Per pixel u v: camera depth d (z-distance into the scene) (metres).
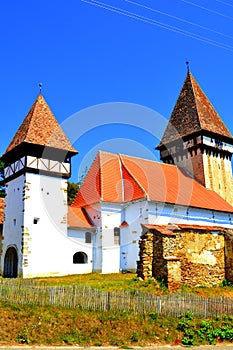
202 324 16.95
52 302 16.64
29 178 30.73
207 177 41.47
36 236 30.02
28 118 33.94
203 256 24.70
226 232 26.06
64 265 30.80
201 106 44.88
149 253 23.75
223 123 46.28
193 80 47.31
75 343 13.69
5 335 13.42
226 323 17.70
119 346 14.02
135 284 22.41
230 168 44.59
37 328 14.18
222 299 18.78
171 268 22.64
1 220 35.62
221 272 25.41
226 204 39.47
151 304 17.20
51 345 13.23
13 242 30.95
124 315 16.34
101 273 30.81
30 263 29.27
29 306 16.17
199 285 24.00
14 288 17.28
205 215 35.91
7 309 15.66
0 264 32.91
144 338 15.02
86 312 16.16
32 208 30.34
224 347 15.08
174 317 17.30
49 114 34.28
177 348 14.48
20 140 32.09
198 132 42.16
